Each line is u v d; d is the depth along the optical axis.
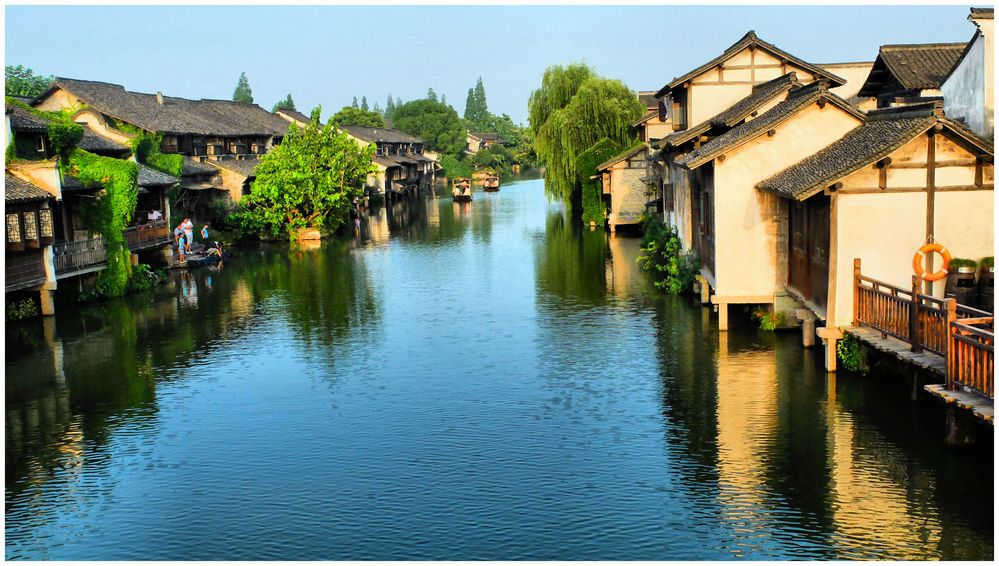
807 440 16.83
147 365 24.38
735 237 24.20
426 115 144.00
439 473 16.09
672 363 22.48
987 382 13.86
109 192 34.50
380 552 13.29
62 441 18.58
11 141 32.03
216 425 19.20
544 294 33.34
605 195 56.50
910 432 16.91
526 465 16.33
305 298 34.12
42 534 14.29
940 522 13.47
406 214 72.00
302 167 55.34
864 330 19.61
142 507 15.16
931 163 19.59
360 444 17.72
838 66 50.62
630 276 36.56
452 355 24.52
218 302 33.50
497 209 74.19
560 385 21.23
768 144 23.75
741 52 36.22
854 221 19.88
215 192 59.84
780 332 24.50
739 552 12.88
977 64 24.39
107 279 34.59
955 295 19.53
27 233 29.66
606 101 60.44
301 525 14.25
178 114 66.44
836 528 13.45
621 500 14.72
